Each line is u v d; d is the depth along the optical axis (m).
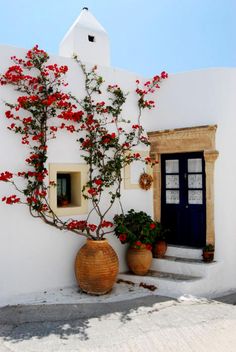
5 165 6.11
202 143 7.44
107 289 6.42
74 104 6.96
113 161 7.16
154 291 6.63
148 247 7.11
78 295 6.33
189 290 6.50
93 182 7.01
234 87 7.46
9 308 5.70
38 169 6.32
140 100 7.88
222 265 7.22
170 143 7.83
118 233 7.17
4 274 6.02
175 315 5.43
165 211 8.17
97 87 7.24
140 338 4.63
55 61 6.77
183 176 7.91
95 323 5.14
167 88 7.91
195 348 4.36
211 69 7.46
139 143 7.91
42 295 6.26
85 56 9.04
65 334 4.77
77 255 6.51
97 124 7.08
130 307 5.79
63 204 6.94
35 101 6.27
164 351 4.28
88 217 7.09
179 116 7.76
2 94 6.14
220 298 6.75
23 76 6.20
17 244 6.18
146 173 8.02
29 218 6.33
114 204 7.50
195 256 7.50
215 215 7.38
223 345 4.44
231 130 7.41
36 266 6.39
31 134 6.38
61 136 6.75
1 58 6.17
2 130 6.11
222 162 7.36
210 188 7.39
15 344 4.46
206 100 7.48
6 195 6.09
